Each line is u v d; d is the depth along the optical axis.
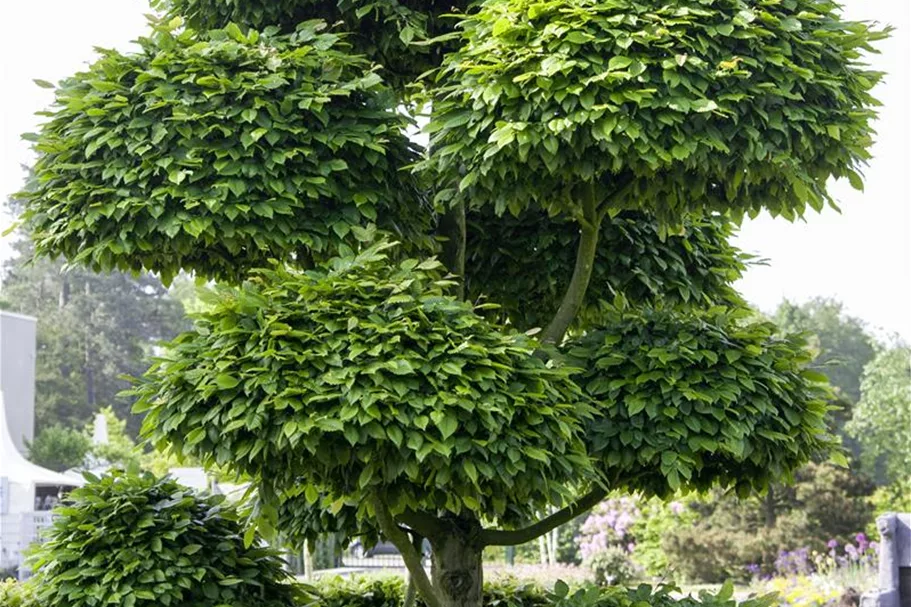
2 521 16.38
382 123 4.22
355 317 3.65
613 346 4.40
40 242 4.21
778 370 4.36
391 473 3.63
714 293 5.41
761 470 4.55
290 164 4.08
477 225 5.25
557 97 3.70
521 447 3.67
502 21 3.86
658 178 4.19
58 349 32.06
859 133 4.09
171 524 4.26
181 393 3.74
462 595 4.63
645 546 15.14
